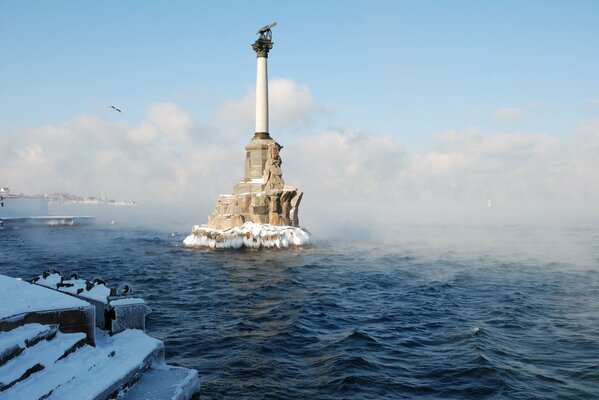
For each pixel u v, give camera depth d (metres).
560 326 22.72
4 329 10.22
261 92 71.12
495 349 18.72
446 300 30.03
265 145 69.50
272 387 15.13
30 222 124.19
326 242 76.31
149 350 12.38
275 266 47.81
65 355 10.36
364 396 14.39
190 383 11.89
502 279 39.47
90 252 63.06
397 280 38.97
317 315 25.69
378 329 22.62
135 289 34.53
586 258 56.31
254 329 22.61
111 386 9.95
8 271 45.03
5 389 8.42
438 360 17.70
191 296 31.77
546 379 15.59
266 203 65.81
